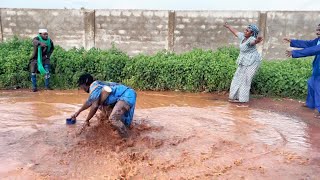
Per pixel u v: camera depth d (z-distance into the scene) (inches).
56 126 245.6
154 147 214.1
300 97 361.4
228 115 293.0
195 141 226.1
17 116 273.4
